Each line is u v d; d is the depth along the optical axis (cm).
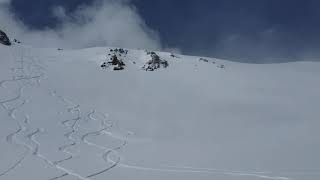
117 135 2178
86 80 3788
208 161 1546
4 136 1855
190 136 2241
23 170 1327
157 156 1641
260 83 4378
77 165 1420
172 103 3341
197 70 4622
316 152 1733
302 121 2842
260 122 2797
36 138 1883
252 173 1332
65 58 4641
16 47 4869
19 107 2592
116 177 1273
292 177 1267
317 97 3881
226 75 4559
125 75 4172
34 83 3384
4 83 3219
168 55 5081
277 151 1759
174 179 1258
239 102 3528
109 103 3162
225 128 2542
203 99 3562
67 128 2208
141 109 3070
